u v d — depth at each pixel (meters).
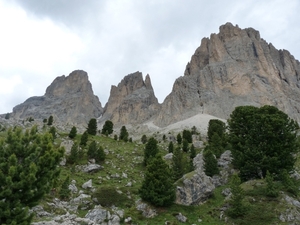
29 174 18.38
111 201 34.22
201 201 37.78
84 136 66.12
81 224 24.72
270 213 32.38
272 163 42.06
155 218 31.95
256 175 44.50
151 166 37.25
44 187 19.78
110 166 55.78
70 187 37.88
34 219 24.03
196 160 59.66
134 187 43.22
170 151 77.69
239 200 33.34
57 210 28.41
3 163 18.64
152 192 34.44
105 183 45.03
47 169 20.02
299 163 54.06
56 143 62.16
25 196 18.75
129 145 80.88
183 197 36.88
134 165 60.03
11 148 20.03
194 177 39.34
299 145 46.56
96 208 29.86
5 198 18.23
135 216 31.33
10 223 17.36
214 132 75.94
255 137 45.78
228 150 59.31
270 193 35.66
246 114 50.84
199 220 32.69
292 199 35.06
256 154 43.09
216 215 34.00
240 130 49.94
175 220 31.72
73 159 51.41
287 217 31.50
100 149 57.59
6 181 17.70
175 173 48.47
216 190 43.25
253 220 31.64
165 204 34.78
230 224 31.84
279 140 44.50
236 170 49.34
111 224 27.86
